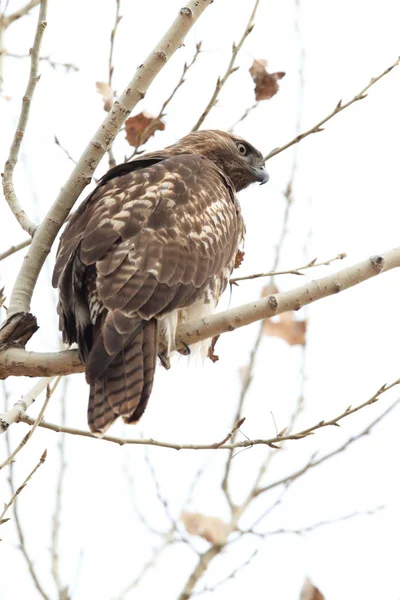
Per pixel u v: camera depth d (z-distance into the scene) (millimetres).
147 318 9844
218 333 10219
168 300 10055
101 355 9523
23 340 10273
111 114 10773
